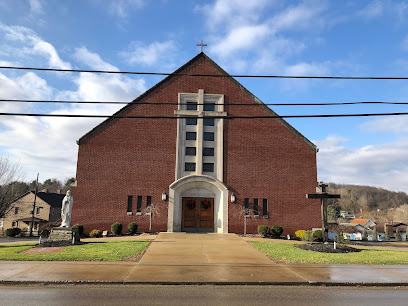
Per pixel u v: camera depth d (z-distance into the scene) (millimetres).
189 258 14406
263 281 10633
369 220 79625
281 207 25906
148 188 25375
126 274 11258
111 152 25547
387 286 10602
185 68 27250
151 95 26562
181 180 25547
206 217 26125
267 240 21641
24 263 12828
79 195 24766
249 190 25953
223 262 13664
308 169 26562
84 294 9117
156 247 17141
